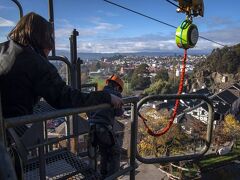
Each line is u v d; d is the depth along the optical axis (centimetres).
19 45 220
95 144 410
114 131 455
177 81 12544
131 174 325
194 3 564
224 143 3541
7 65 214
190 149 2475
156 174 1367
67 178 327
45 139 366
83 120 425
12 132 194
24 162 197
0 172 145
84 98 225
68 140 465
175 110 437
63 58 475
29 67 214
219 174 2458
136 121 307
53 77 219
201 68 12494
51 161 368
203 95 356
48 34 240
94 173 346
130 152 317
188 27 554
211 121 373
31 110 225
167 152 2514
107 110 414
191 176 1975
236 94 8144
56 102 219
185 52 555
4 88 215
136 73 15350
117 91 454
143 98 317
